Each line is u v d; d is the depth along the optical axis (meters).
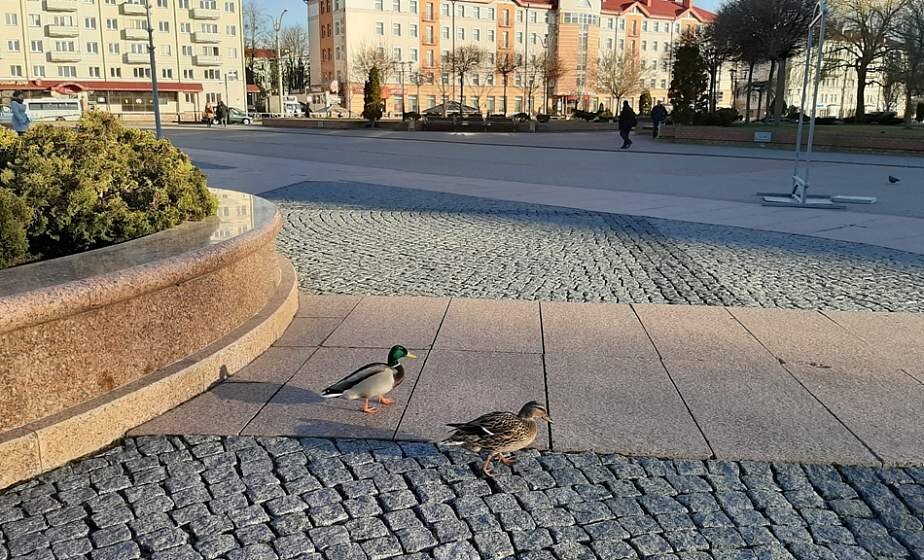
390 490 3.69
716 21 46.19
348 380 4.29
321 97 92.88
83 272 4.28
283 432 4.26
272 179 18.50
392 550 3.22
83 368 4.11
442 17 96.12
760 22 40.69
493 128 51.66
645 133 49.09
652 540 3.32
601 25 105.44
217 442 4.14
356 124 54.94
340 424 4.36
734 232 11.31
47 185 5.78
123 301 4.31
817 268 8.80
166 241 5.30
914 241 10.63
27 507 3.51
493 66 97.81
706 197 15.53
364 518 3.45
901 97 79.81
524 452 4.06
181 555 3.17
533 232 11.11
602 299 7.32
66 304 3.89
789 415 4.54
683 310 6.88
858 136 31.28
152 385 4.39
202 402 4.66
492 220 12.20
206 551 3.21
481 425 3.68
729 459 4.01
